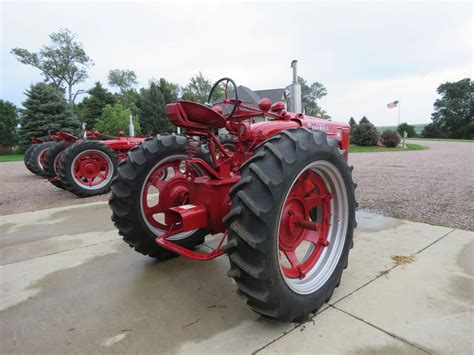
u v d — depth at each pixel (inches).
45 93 979.9
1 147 1253.1
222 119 70.2
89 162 213.9
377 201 169.2
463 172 287.1
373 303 68.8
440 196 176.4
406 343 55.7
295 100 130.4
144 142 94.7
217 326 62.9
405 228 119.1
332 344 56.2
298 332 59.9
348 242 74.8
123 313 69.1
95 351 56.7
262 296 54.6
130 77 1955.0
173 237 98.0
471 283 76.1
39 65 1588.3
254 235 53.6
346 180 73.0
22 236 126.4
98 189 214.5
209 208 74.1
